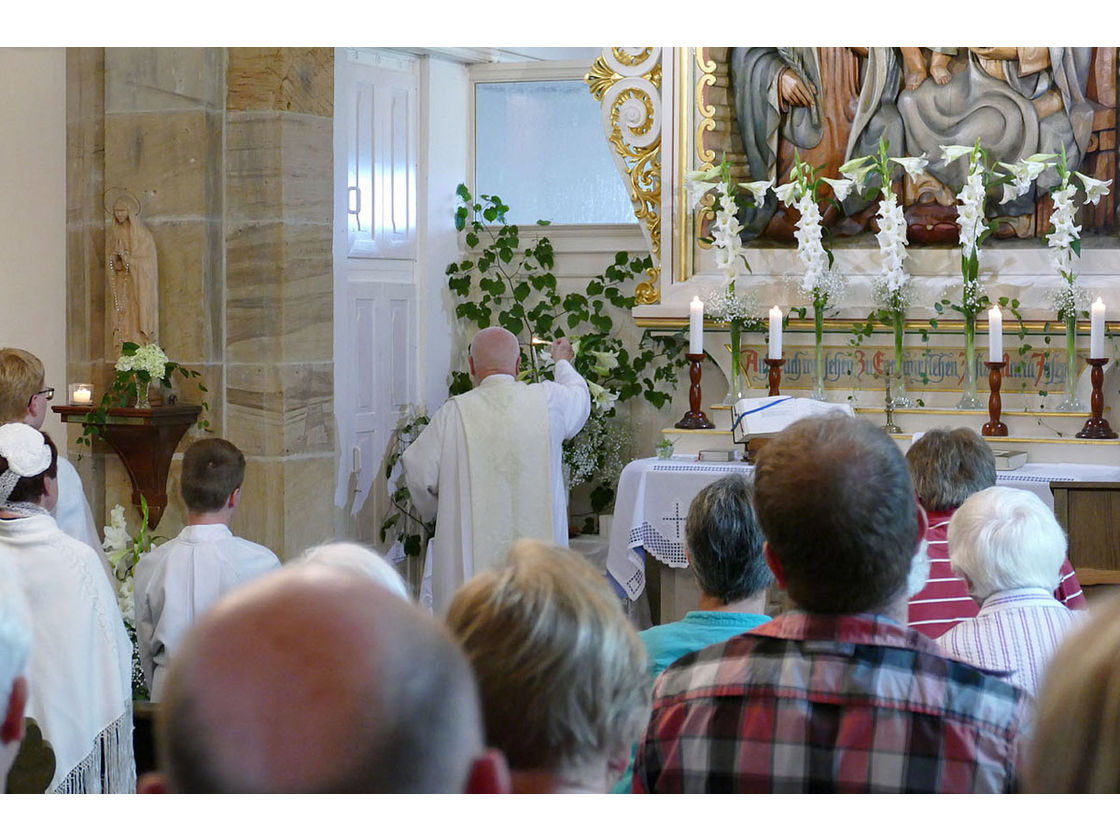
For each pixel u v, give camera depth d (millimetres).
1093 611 1137
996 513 2703
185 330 6605
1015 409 7172
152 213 6625
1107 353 7082
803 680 1962
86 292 6789
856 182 7180
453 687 1063
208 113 6543
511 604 1630
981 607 2766
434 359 8266
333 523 6945
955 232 7180
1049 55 7023
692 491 6508
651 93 7621
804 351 7469
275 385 6574
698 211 7562
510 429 6203
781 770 1935
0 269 7352
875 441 2004
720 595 2727
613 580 6648
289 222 6562
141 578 4402
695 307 7188
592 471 7992
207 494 4340
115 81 6633
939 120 7191
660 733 2062
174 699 1033
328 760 1010
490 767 1079
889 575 1977
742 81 7473
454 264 8359
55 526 3775
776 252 7457
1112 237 7023
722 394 7855
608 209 8289
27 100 7262
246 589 1084
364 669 1027
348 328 7551
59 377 7273
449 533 6227
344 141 7480
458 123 8367
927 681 1929
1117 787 1055
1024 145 7090
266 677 1022
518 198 8422
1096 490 5945
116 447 6508
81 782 3672
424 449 6262
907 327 7191
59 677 3645
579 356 7898
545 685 1589
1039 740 1111
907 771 1886
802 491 1968
